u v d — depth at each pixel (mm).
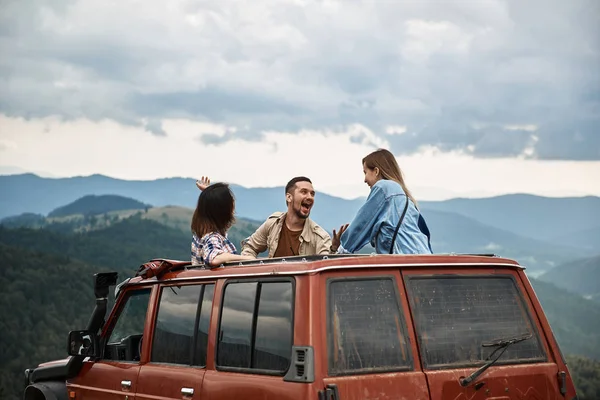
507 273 5152
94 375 6520
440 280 4922
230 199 6227
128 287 6371
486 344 4922
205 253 6016
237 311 5098
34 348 77438
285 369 4621
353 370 4547
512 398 4902
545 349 5098
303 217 6848
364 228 6289
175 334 5684
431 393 4684
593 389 86062
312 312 4539
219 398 5039
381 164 6562
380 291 4742
